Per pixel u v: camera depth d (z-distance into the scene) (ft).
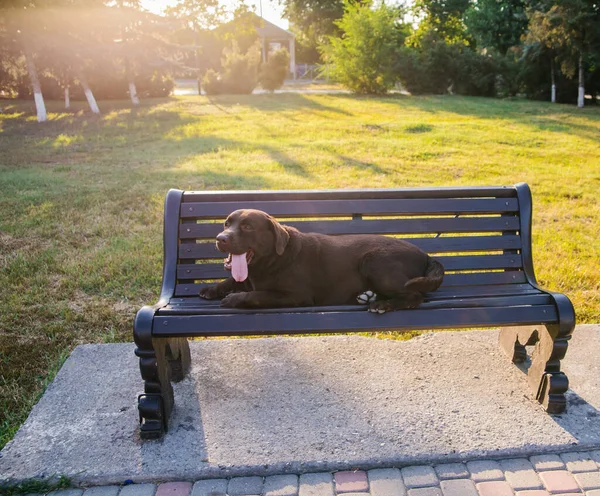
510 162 38.65
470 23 136.46
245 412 11.24
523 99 98.63
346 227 12.78
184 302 11.48
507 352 13.37
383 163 37.42
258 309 10.54
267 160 38.47
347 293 11.27
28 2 68.03
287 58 109.91
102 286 17.98
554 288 17.89
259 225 10.40
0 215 25.00
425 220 12.90
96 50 76.89
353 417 11.02
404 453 9.93
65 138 52.60
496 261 12.68
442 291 11.84
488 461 9.93
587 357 13.41
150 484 9.46
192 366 13.02
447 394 11.82
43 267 19.15
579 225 24.43
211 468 9.61
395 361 13.21
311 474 9.64
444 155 40.96
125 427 10.80
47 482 9.40
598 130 54.85
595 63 81.56
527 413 11.14
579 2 78.54
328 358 13.35
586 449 10.21
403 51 104.37
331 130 53.78
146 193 28.96
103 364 13.15
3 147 47.96
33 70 68.64
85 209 26.27
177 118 67.46
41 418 11.10
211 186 30.40
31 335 14.90
